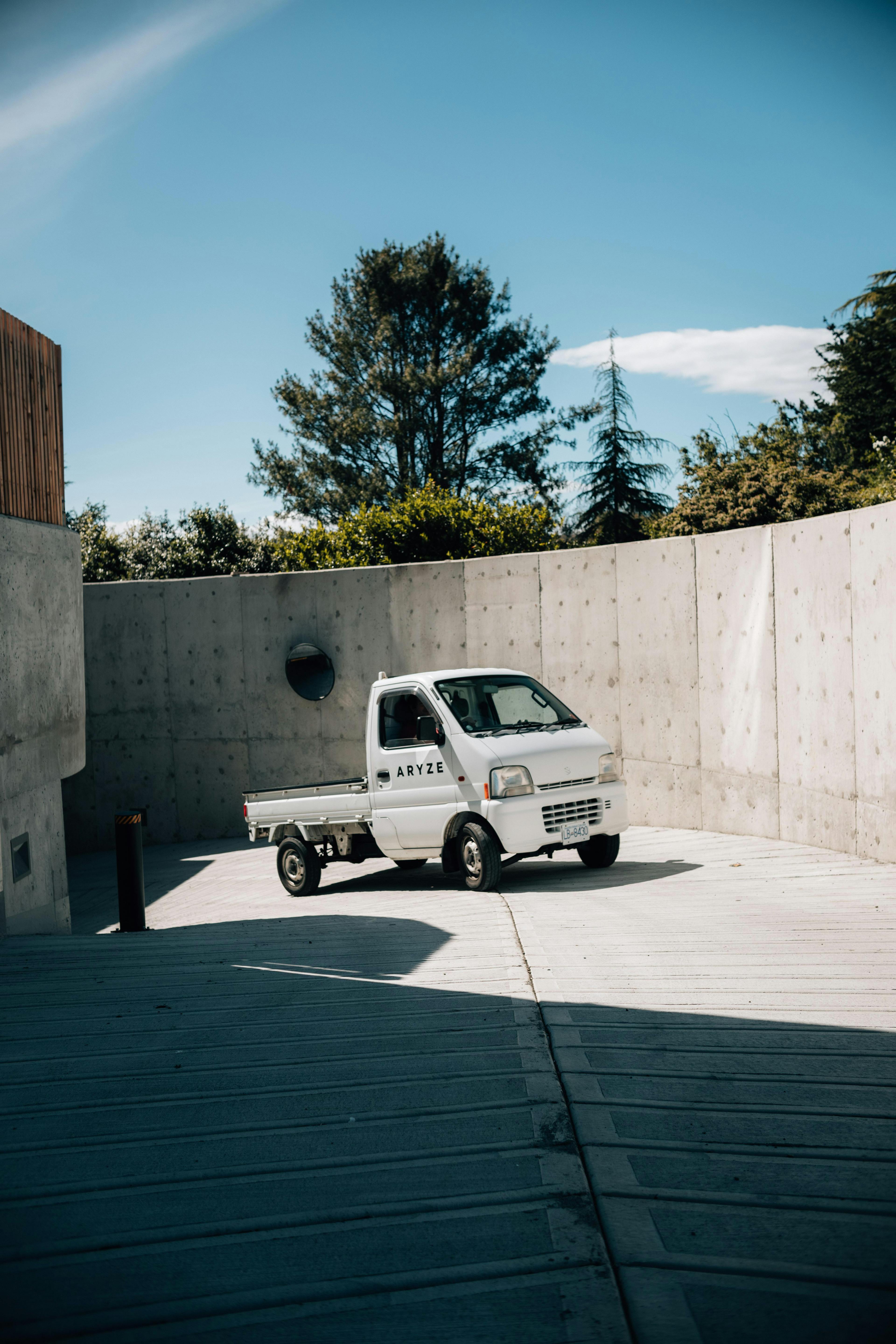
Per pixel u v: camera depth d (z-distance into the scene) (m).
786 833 10.88
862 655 9.28
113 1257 2.95
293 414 43.59
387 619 15.80
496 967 6.07
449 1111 3.87
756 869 9.38
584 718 14.00
